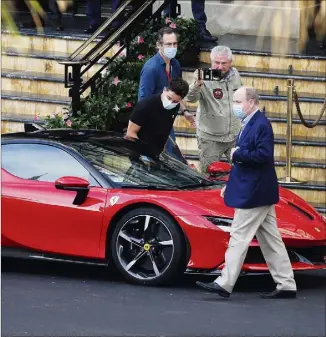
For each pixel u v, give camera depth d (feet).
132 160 93.30
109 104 135.03
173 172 94.02
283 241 83.35
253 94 78.69
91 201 86.63
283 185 129.80
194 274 91.66
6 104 151.53
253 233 79.46
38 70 159.12
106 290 84.02
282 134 143.33
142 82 110.32
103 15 166.61
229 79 111.75
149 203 84.28
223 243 81.71
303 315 74.64
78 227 86.89
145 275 85.61
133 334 65.41
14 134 95.61
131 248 85.71
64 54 160.97
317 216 90.07
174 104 98.89
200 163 115.14
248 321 71.56
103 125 134.82
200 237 82.17
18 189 89.66
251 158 77.46
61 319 70.59
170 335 65.41
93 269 96.12
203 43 157.38
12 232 89.61
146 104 98.99
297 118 143.74
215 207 84.69
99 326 68.13
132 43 144.05
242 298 81.82
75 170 89.86
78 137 95.55
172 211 82.94
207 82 111.24
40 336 63.87
